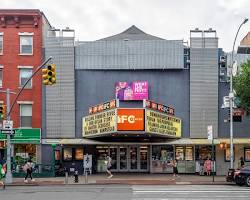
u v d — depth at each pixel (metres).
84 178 35.97
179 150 41.41
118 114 34.22
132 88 41.03
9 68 41.94
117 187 28.86
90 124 38.84
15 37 42.12
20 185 31.36
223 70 41.34
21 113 41.69
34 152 41.31
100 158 41.75
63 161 41.03
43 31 42.88
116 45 41.50
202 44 41.53
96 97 41.38
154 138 40.88
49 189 27.91
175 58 41.22
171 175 39.06
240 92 34.59
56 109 41.34
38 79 41.66
